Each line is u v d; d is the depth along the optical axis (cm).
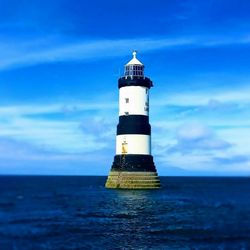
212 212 5500
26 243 3475
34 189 11438
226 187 14125
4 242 3491
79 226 4275
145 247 3397
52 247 3353
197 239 3703
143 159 7744
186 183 18425
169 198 7538
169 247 3403
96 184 15762
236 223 4538
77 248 3334
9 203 6481
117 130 7894
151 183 7775
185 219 4834
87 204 6359
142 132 7719
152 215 5181
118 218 4884
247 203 6950
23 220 4625
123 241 3600
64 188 11912
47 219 4738
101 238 3703
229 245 3494
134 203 6550
